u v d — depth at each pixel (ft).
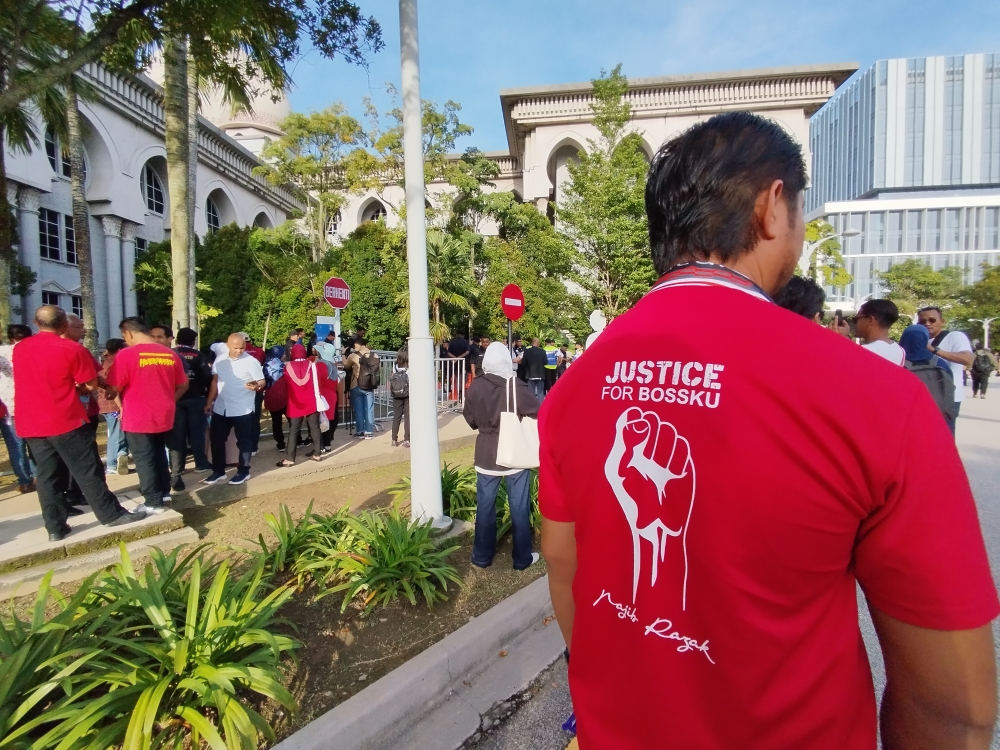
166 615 8.48
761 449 2.35
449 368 39.37
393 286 65.82
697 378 2.56
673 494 2.59
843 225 257.96
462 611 11.17
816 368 2.38
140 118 72.02
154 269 66.49
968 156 344.90
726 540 2.42
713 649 2.51
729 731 2.51
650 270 57.31
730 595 2.43
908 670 2.51
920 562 2.29
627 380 2.83
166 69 30.14
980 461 24.32
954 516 2.30
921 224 250.98
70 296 66.69
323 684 8.76
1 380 18.15
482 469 13.17
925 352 16.30
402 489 19.01
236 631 8.20
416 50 13.84
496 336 66.95
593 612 2.95
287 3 15.89
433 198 88.53
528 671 9.75
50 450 12.46
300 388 21.84
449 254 60.03
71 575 12.33
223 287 63.41
